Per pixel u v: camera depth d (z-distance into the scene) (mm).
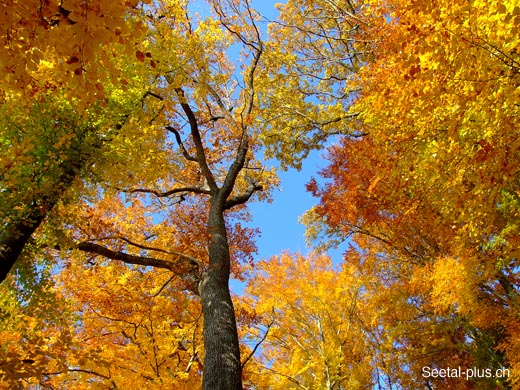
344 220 9047
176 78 6418
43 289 5277
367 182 7551
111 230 6707
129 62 5348
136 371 5824
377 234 9125
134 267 7684
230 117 8898
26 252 4852
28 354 3510
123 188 6590
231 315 4777
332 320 10258
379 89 4496
